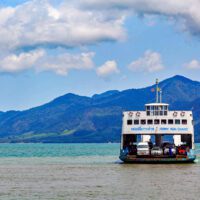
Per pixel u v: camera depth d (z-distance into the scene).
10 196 88.44
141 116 161.88
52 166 160.00
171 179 114.62
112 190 95.75
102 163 174.38
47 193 92.19
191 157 157.88
